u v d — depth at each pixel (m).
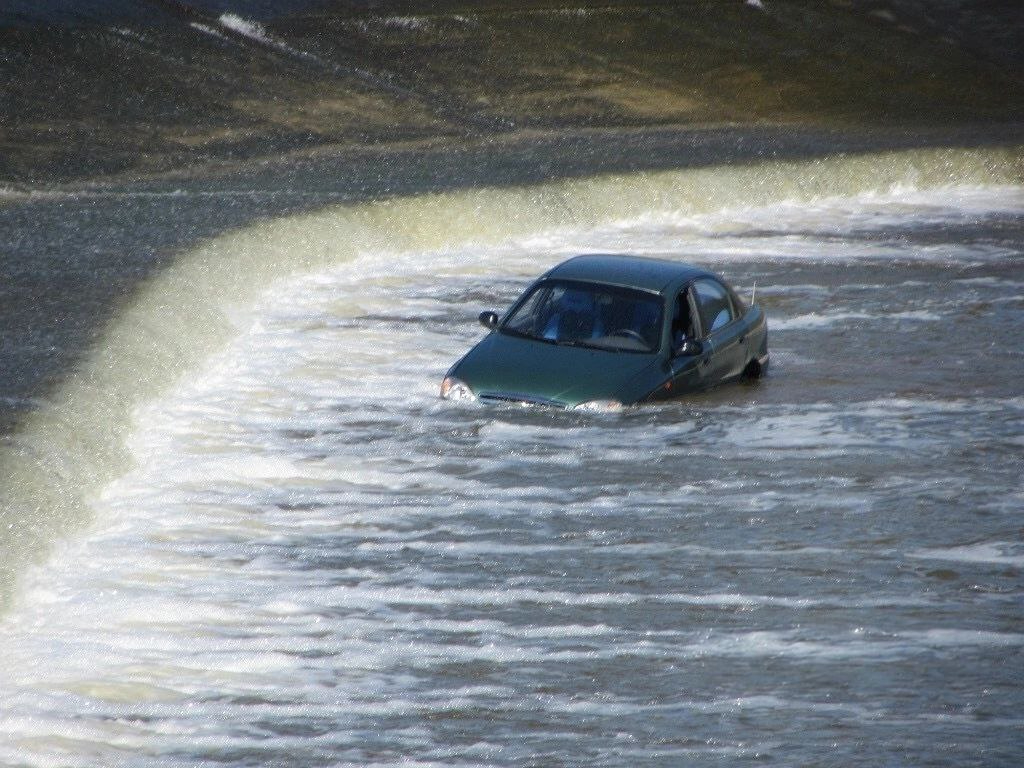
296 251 83.75
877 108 173.75
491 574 38.66
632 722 29.94
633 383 52.22
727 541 41.28
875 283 84.25
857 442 50.97
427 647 33.94
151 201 96.69
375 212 93.62
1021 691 31.50
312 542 40.81
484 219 97.75
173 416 52.78
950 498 45.19
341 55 166.62
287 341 65.75
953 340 68.81
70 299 64.94
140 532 41.06
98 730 29.34
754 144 141.50
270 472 46.84
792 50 190.88
